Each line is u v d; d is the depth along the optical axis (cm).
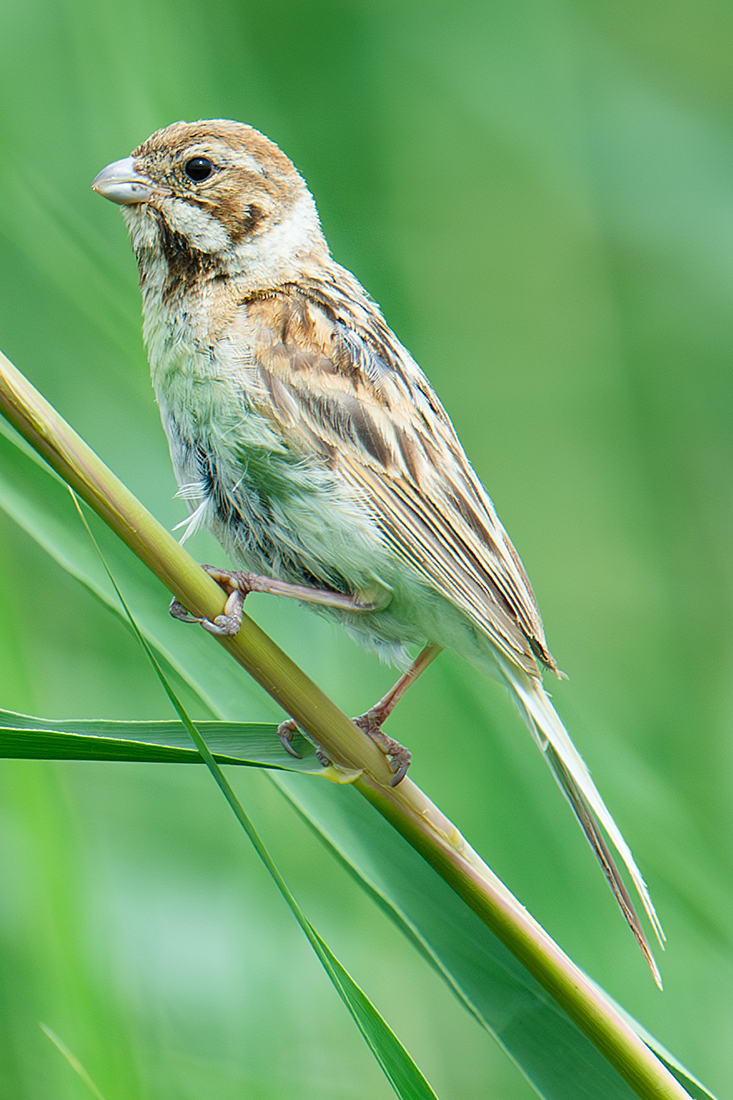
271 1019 322
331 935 324
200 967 324
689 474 338
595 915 323
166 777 326
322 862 324
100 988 318
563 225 338
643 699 330
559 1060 313
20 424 312
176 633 315
